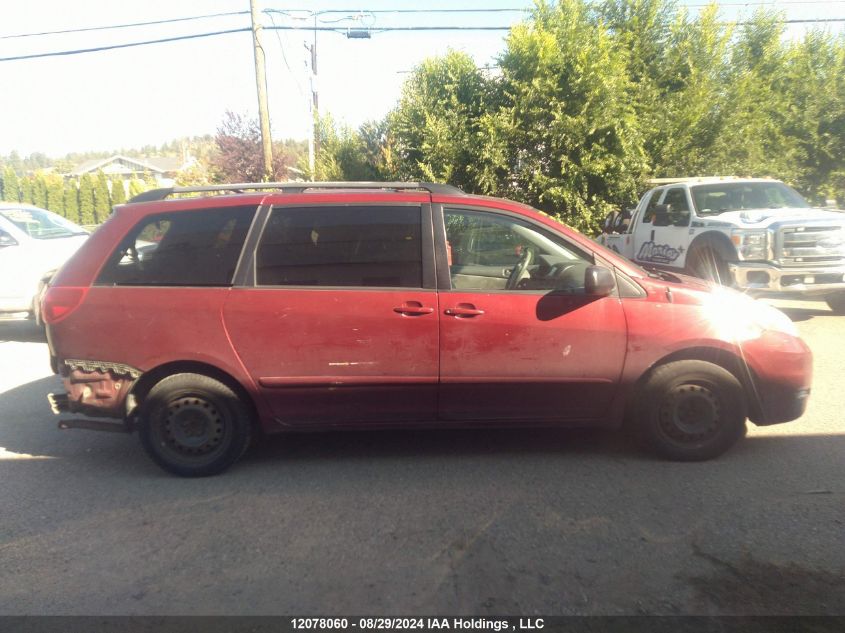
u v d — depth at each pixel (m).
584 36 14.35
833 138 16.58
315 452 5.12
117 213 4.76
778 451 4.95
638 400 4.75
